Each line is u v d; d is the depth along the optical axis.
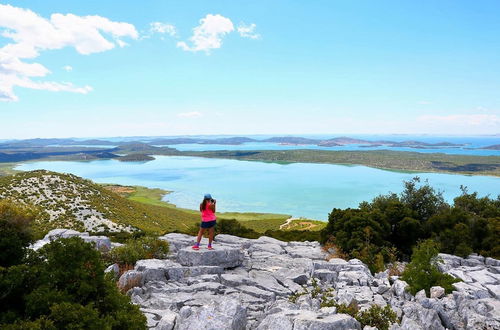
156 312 13.59
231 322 11.92
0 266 10.27
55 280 10.30
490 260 31.64
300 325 11.77
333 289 19.44
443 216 40.88
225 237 33.34
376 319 13.67
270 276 21.02
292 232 52.84
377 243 35.97
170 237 30.77
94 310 9.53
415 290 18.42
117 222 111.25
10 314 9.41
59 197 118.75
